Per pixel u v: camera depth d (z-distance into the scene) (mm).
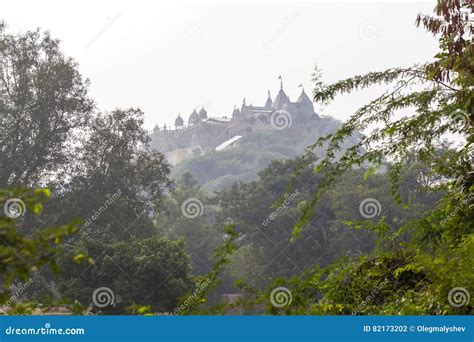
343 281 6293
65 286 23875
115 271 28281
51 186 37812
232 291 28641
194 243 49469
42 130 38719
